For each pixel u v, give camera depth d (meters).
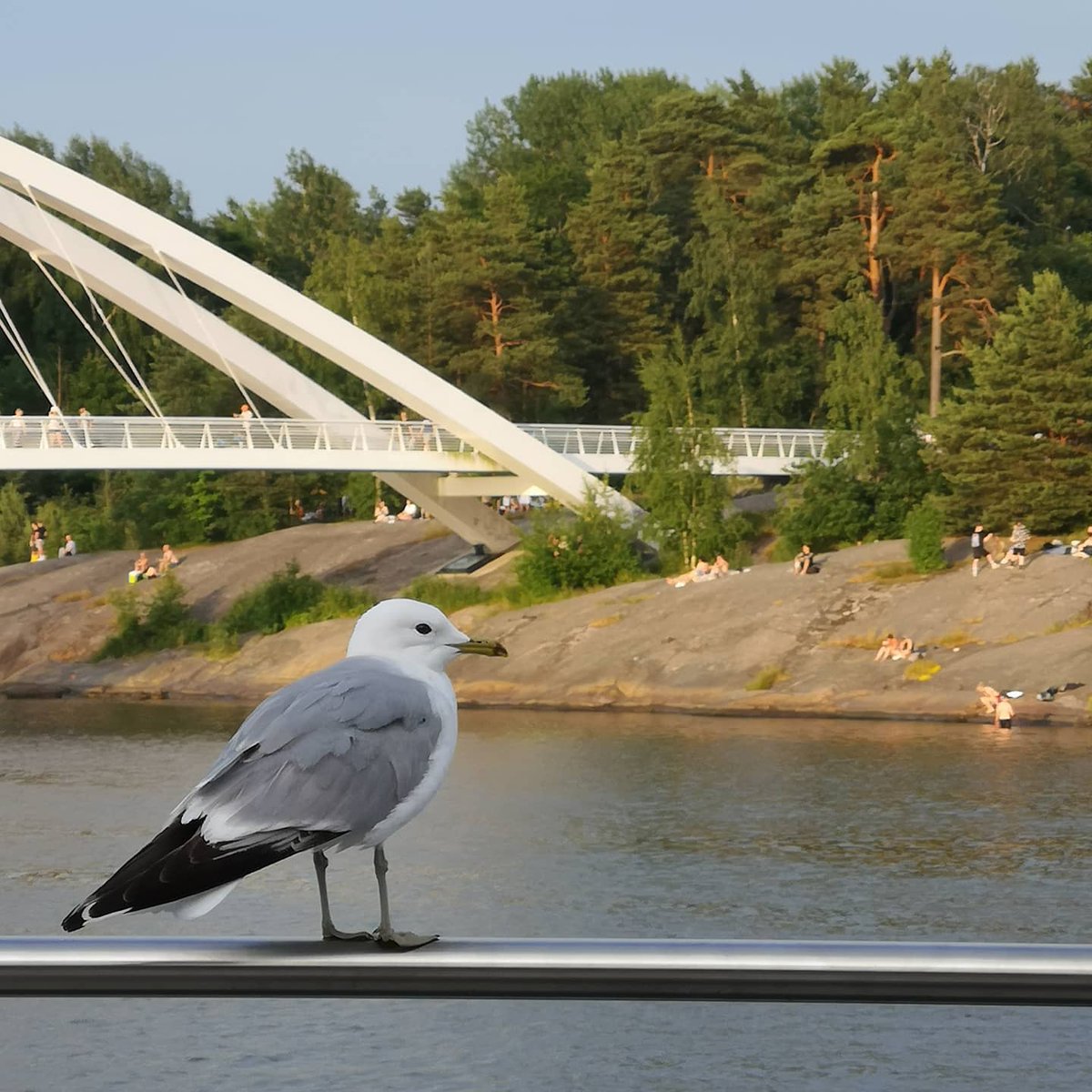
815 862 25.95
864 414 77.06
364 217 120.75
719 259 89.75
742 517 62.09
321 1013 18.36
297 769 3.40
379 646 3.86
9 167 55.72
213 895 2.96
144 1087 15.86
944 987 2.61
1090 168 108.62
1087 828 28.11
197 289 108.50
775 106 104.44
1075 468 54.09
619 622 52.88
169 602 61.84
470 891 24.19
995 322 85.56
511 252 85.06
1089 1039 17.03
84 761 38.78
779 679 48.09
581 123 127.00
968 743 39.06
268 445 59.78
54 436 56.97
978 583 50.03
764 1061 16.56
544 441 62.72
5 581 70.50
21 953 2.74
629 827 29.30
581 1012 18.33
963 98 108.00
